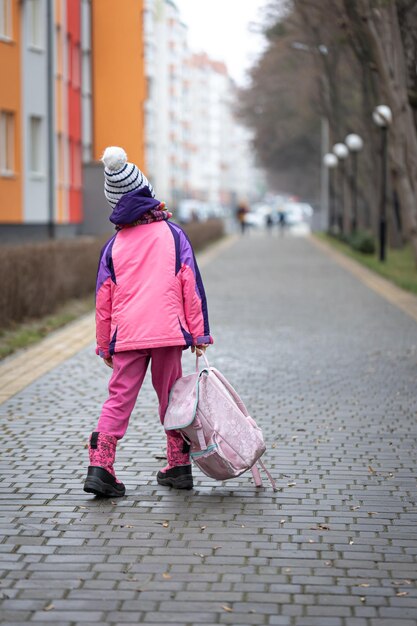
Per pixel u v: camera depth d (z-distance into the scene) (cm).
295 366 1571
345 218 6544
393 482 902
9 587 641
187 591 637
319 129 9012
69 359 1628
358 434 1097
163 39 16275
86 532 754
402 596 631
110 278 850
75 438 1062
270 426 1134
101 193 5459
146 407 1230
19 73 4253
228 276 3609
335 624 587
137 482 896
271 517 796
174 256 845
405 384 1412
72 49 5141
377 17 2911
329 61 5659
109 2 4250
